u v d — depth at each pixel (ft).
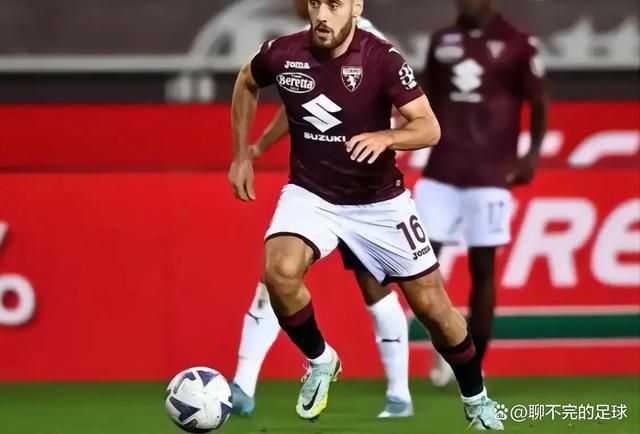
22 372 90.63
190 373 64.18
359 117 61.67
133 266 91.09
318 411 63.31
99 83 103.19
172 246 91.20
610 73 103.91
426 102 61.16
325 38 59.82
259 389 87.56
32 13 102.27
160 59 103.30
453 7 102.58
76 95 103.09
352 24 60.95
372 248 64.08
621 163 95.66
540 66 86.28
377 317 74.28
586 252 93.09
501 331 92.73
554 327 93.04
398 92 60.85
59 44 102.63
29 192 90.43
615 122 95.71
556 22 103.55
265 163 94.17
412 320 92.32
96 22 102.68
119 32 102.99
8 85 102.58
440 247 88.28
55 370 90.79
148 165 94.58
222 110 95.20
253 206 91.45
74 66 102.94
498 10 103.45
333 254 91.61
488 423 66.64
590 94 103.45
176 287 91.15
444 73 86.84
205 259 91.25
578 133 95.61
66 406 80.79
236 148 65.46
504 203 86.53
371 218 63.41
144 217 91.15
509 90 86.74
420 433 69.87
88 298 90.89
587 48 103.71
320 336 62.90
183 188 91.30
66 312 90.74
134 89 103.40
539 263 92.79
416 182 91.30
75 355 90.84
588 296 93.09
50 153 94.07
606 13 103.60
